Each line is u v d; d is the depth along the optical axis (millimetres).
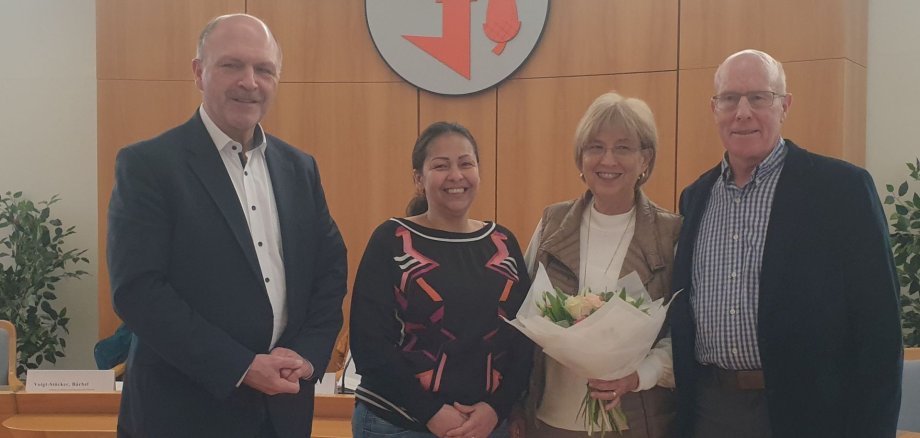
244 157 2039
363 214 4996
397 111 4938
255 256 1972
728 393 2064
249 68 1970
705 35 4465
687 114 4512
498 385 2131
